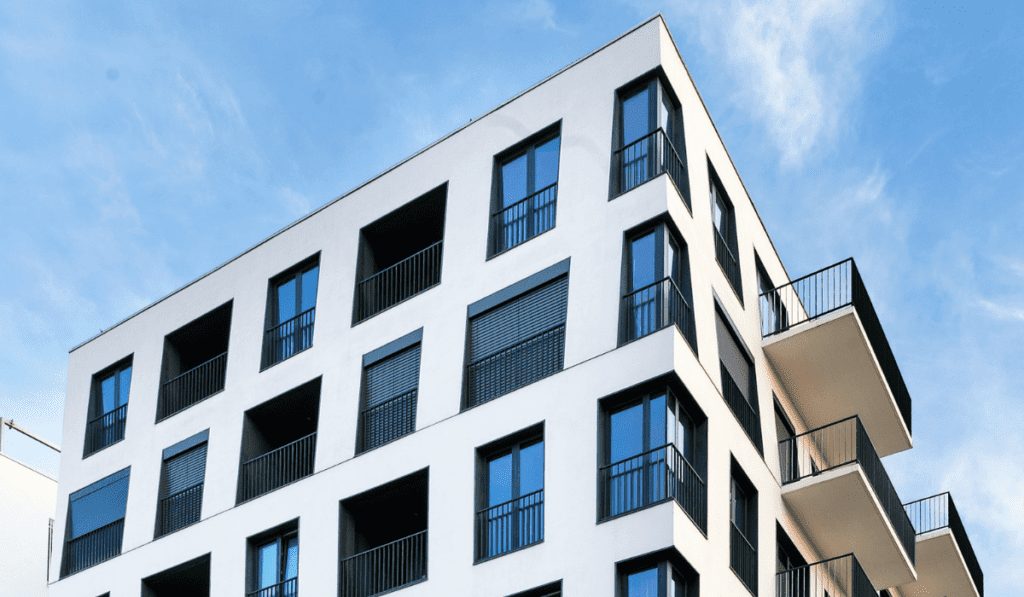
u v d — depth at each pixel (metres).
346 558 25.23
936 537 32.78
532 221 25.92
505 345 24.92
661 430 22.25
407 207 28.06
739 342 26.64
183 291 31.81
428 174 28.03
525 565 22.36
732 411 25.22
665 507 21.38
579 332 23.80
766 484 26.31
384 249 29.23
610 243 24.25
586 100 26.11
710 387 24.05
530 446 23.59
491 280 25.66
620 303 23.58
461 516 23.59
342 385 27.02
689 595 21.69
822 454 31.42
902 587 34.97
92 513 30.80
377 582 25.30
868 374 28.75
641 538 21.36
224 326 31.20
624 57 26.06
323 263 29.03
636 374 22.73
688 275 24.19
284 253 29.97
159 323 31.97
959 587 34.41
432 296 26.44
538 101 26.86
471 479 23.83
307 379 27.67
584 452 22.64
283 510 26.55
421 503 25.59
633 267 24.00
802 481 26.97
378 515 26.06
